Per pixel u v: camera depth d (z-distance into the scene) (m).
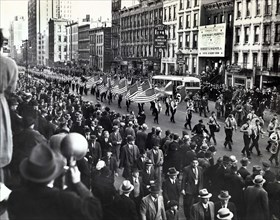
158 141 15.67
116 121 17.23
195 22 64.81
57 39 156.12
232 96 40.16
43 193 2.99
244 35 53.62
